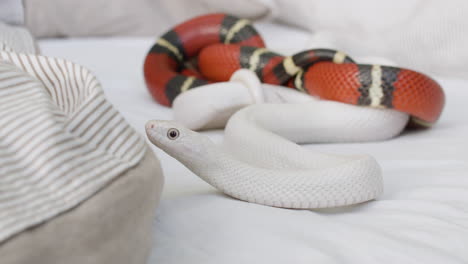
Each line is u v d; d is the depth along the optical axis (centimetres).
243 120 51
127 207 31
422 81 53
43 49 92
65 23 101
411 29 80
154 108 64
